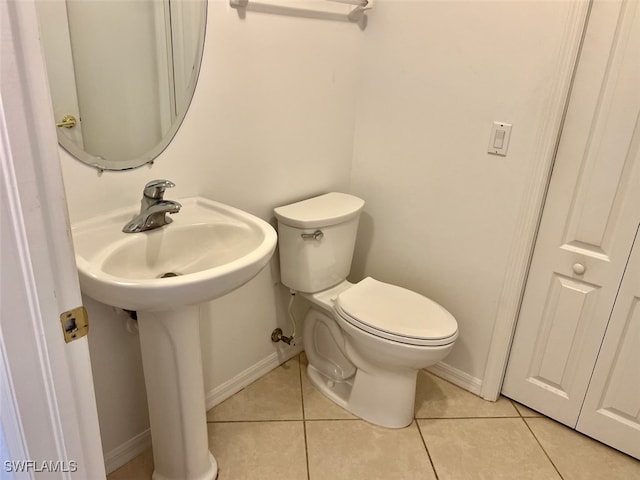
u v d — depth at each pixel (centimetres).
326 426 181
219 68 147
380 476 161
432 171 189
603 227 158
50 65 113
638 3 137
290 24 163
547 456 172
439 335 158
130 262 125
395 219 207
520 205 169
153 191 126
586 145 155
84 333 69
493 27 160
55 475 72
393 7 182
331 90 188
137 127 134
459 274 193
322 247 180
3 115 53
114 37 123
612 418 173
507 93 163
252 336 195
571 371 178
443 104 179
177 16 133
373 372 176
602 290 163
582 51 149
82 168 125
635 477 165
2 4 51
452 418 188
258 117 164
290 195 188
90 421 75
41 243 60
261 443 172
